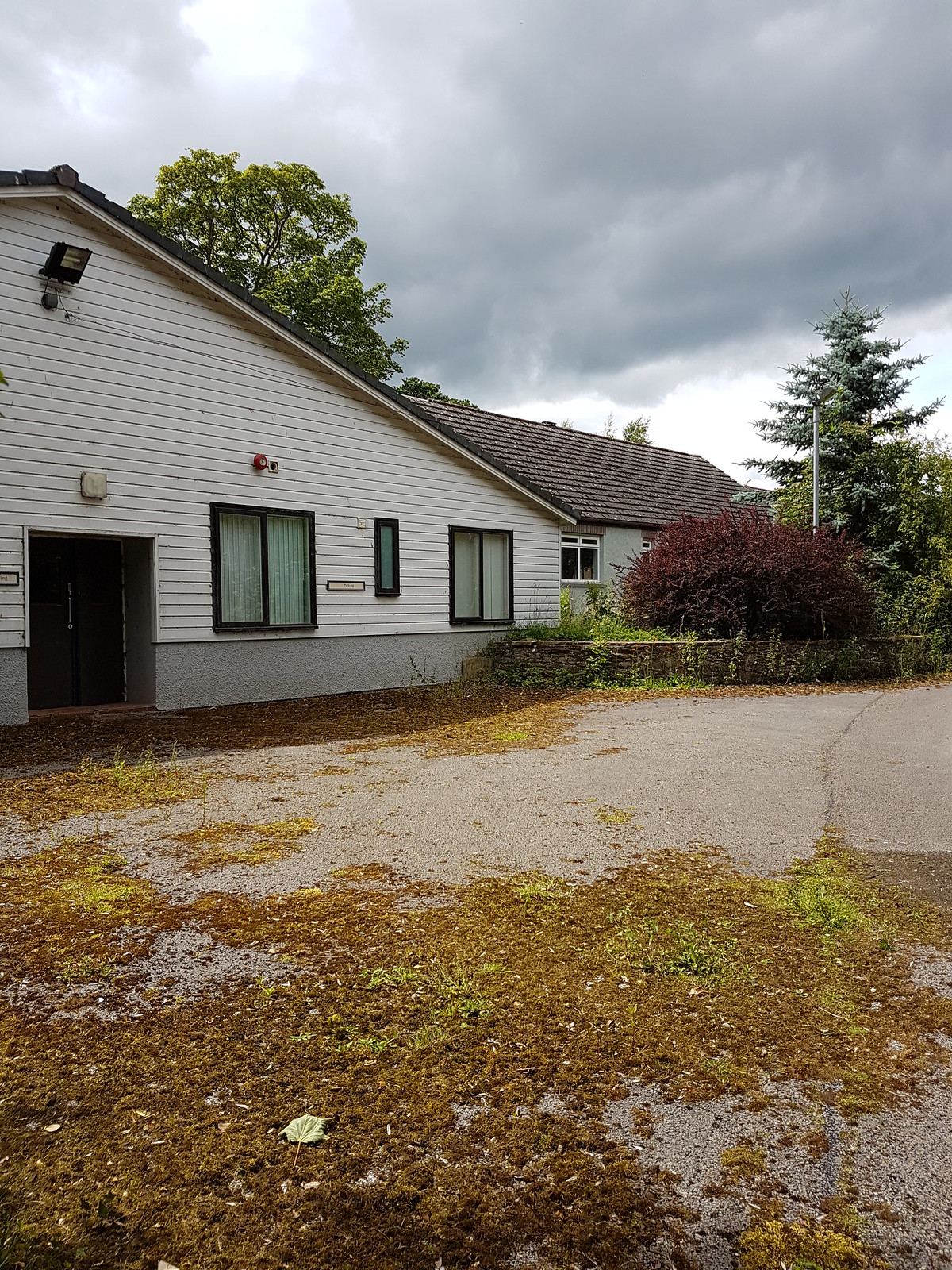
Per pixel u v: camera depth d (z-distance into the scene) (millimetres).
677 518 24594
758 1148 2447
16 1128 2482
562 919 4105
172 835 5512
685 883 4637
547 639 16000
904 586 20500
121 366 10664
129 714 10898
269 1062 2844
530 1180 2301
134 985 3396
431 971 3525
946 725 10578
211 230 30062
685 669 14836
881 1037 3072
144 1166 2328
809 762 8086
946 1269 2008
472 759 8172
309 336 12609
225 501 11867
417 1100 2637
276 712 11406
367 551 13969
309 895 4426
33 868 4828
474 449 15508
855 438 21984
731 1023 3152
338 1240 2082
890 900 4445
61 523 10109
